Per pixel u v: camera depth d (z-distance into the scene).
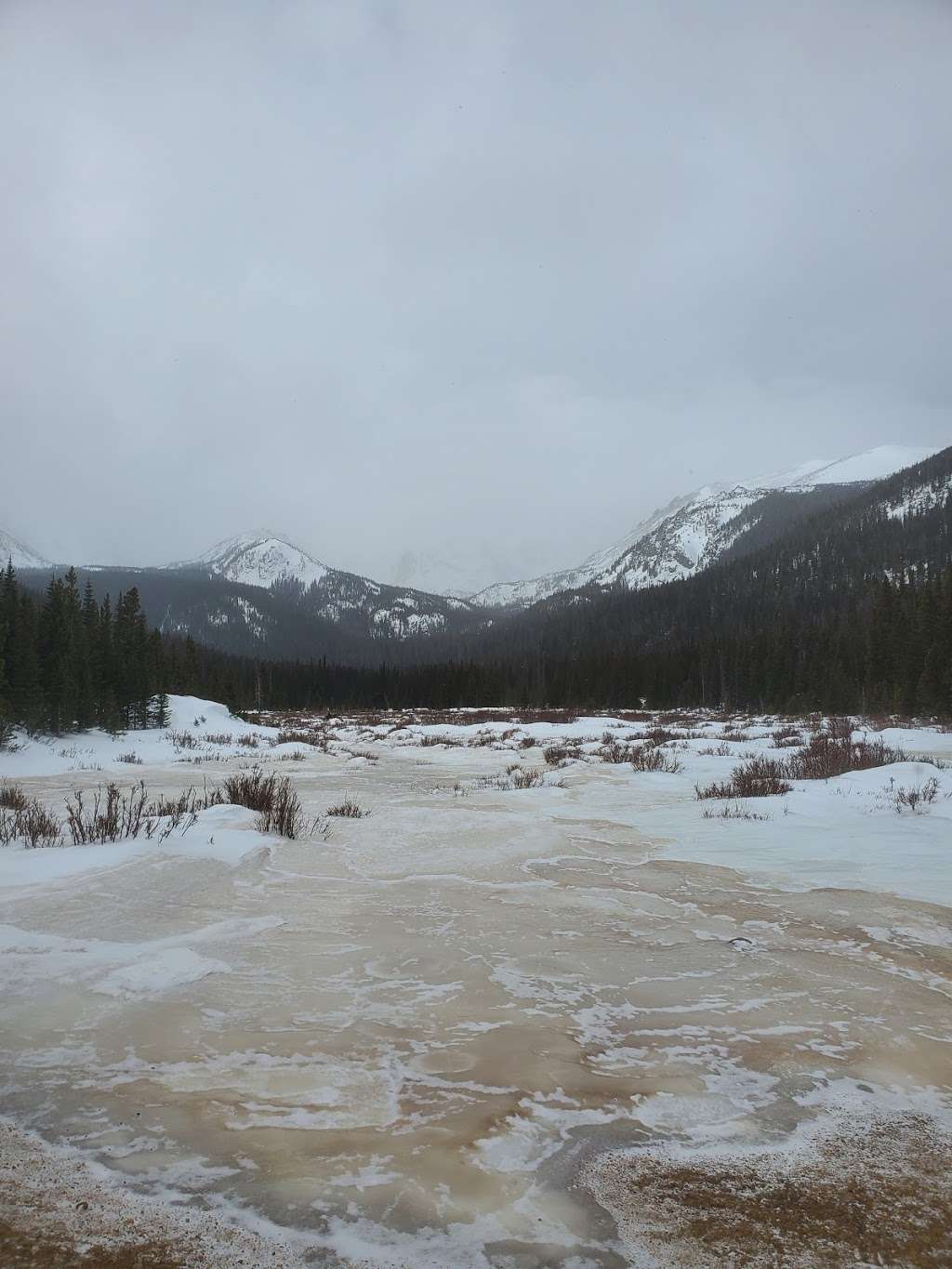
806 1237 2.17
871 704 45.84
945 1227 2.23
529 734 34.12
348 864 7.28
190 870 6.64
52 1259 2.01
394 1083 3.09
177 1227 2.16
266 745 29.91
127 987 4.06
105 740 27.30
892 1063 3.37
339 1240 2.12
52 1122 2.74
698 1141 2.70
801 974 4.46
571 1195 2.36
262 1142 2.62
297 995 4.03
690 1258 2.08
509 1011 3.87
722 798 11.89
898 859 7.40
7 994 3.92
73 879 6.22
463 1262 2.04
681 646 86.56
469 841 8.48
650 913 5.71
